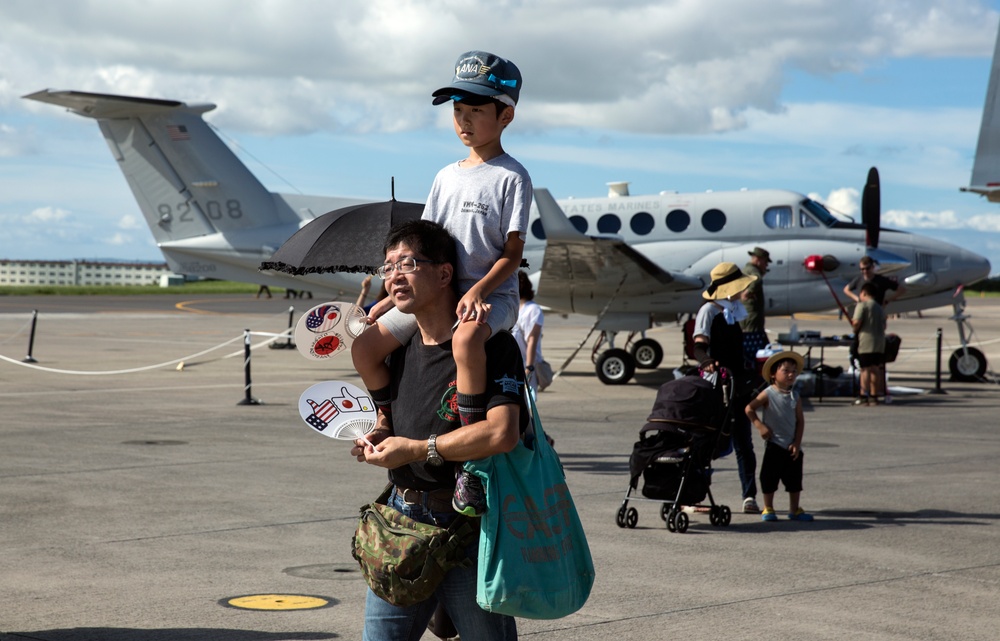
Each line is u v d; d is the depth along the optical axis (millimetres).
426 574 3137
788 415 7961
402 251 3178
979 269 20766
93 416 14180
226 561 6520
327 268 4039
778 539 7398
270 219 25031
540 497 3145
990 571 6461
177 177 25172
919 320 49906
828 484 9625
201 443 11758
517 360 3182
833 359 25453
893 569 6512
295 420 13867
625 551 6988
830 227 20844
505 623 3277
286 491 8922
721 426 7883
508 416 3027
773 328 41312
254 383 19156
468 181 3498
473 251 3404
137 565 6398
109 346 28234
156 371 21547
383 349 3314
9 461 10375
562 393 18344
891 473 10219
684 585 6094
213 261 25359
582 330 38594
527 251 22438
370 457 3152
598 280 20016
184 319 44344
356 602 5648
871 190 20578
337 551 6809
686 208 21344
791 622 5352
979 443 12312
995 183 17328
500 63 3490
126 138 25188
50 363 23000
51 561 6469
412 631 3334
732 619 5398
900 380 21125
